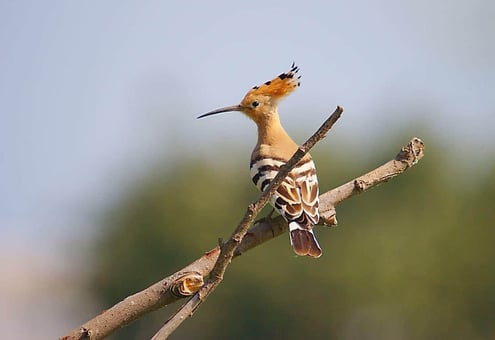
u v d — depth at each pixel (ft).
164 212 65.05
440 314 60.54
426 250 60.70
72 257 65.92
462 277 60.49
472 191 63.87
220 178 67.15
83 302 67.51
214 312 61.62
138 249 65.21
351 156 68.54
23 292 82.17
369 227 61.77
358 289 59.93
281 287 60.75
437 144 64.80
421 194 63.05
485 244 61.52
